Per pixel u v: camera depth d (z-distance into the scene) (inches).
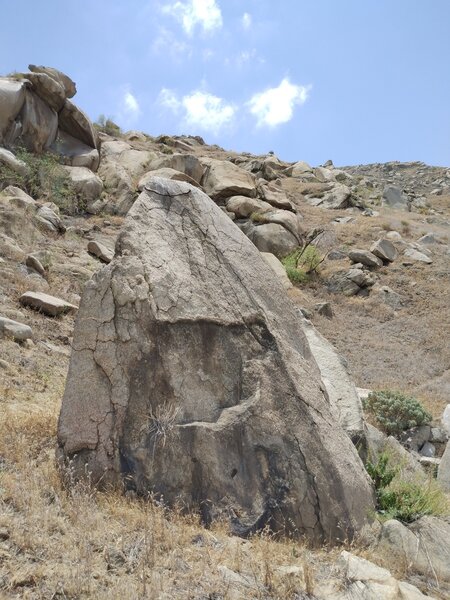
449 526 217.2
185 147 1604.3
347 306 861.8
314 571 170.9
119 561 158.2
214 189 1083.3
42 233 682.8
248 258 226.4
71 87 1008.9
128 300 206.2
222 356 205.8
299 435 198.4
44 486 190.4
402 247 1064.2
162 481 193.8
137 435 199.0
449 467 342.0
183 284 210.8
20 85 875.4
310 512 191.5
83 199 879.7
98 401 203.8
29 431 232.7
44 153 912.3
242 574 163.3
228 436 194.9
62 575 146.6
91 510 179.0
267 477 193.0
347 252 1024.2
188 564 162.4
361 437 261.1
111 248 726.5
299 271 912.3
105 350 206.2
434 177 2206.0
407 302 883.4
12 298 454.6
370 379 639.8
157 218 220.1
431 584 181.5
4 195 721.0
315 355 297.4
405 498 221.3
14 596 136.1
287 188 1443.2
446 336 780.0
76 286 551.5
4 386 292.7
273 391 202.1
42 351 371.6
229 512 188.5
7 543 155.0
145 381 202.5
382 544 193.0
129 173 1023.0
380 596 159.2
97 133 1038.4
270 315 216.7
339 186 1428.4
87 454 201.6
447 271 984.3
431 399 590.9
